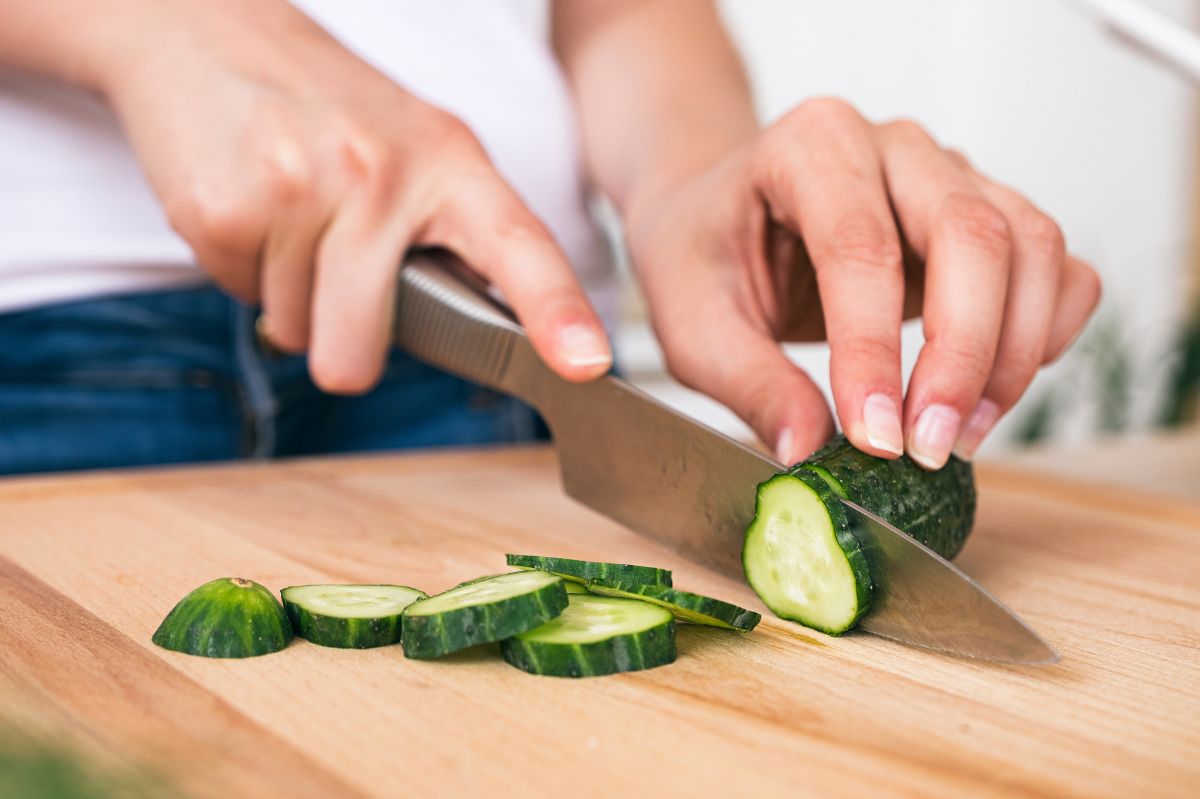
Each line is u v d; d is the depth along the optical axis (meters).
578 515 0.59
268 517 0.57
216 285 0.68
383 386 0.77
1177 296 1.98
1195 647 0.45
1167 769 0.37
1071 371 1.78
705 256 0.56
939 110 1.83
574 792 0.35
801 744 0.38
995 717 0.39
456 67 0.73
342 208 0.54
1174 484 0.89
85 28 0.55
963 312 0.47
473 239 0.54
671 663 0.42
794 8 1.62
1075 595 0.50
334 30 0.71
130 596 0.47
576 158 0.77
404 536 0.55
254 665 0.41
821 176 0.50
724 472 0.50
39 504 0.58
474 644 0.41
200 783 0.35
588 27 0.81
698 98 0.71
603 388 0.53
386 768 0.36
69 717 0.38
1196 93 2.02
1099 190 1.98
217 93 0.54
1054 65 1.90
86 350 0.66
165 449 0.69
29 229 0.64
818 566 0.45
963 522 0.48
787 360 0.52
